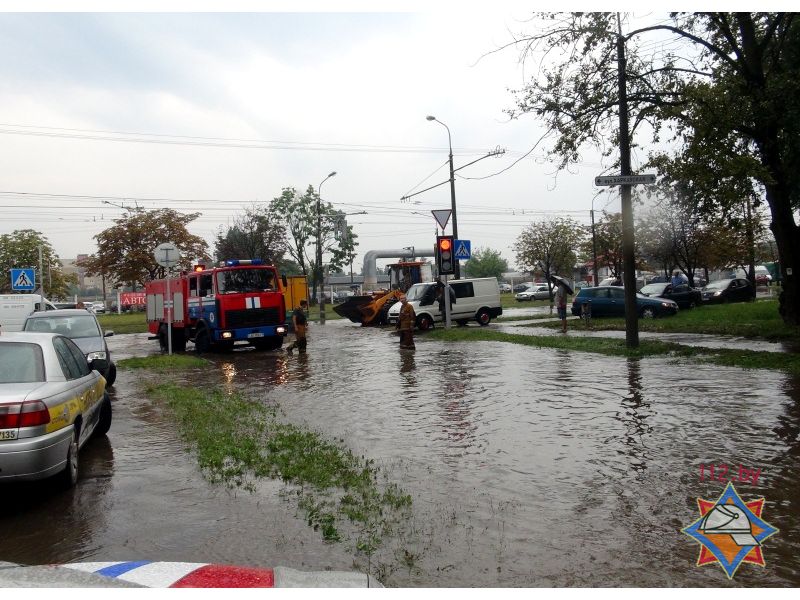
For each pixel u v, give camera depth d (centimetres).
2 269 5631
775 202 1889
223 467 686
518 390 1114
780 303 1966
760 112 1549
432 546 453
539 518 505
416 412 959
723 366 1290
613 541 455
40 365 632
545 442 748
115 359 2069
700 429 775
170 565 263
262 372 1557
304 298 3372
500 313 2845
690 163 1491
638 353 1520
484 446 742
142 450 785
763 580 387
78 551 468
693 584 384
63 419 605
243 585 242
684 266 4538
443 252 2372
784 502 521
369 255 5203
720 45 1803
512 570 410
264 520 520
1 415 551
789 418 812
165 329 2381
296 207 4725
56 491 619
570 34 1598
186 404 1070
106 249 4788
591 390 1080
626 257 1587
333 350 2041
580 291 2964
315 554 445
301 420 937
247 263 2122
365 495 568
